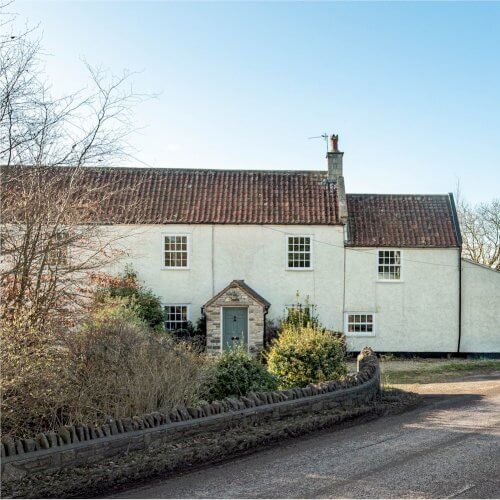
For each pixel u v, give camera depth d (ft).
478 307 84.89
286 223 83.41
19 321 31.40
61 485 23.45
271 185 88.63
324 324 83.92
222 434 31.48
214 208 84.38
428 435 33.27
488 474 25.68
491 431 34.35
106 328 33.81
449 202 90.48
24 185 37.70
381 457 28.45
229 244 83.76
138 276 82.58
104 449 26.63
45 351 29.71
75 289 40.86
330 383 41.14
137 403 30.83
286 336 50.44
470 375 68.33
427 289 84.89
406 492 23.35
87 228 39.22
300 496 22.86
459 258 84.94
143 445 28.22
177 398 32.71
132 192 83.30
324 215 84.38
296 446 30.55
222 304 78.38
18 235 36.83
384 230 86.07
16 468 23.68
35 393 27.17
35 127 37.63
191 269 83.41
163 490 23.49
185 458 27.30
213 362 40.45
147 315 72.74
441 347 84.64
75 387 29.91
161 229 83.05
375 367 48.98
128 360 32.45
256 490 23.54
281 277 84.02
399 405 43.83
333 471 26.12
